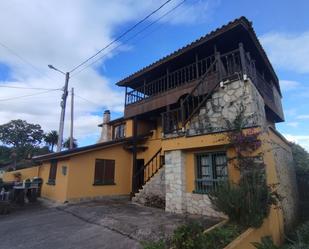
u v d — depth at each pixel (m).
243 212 5.19
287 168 9.95
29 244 5.81
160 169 10.02
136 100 13.23
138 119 14.06
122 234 6.00
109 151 12.98
